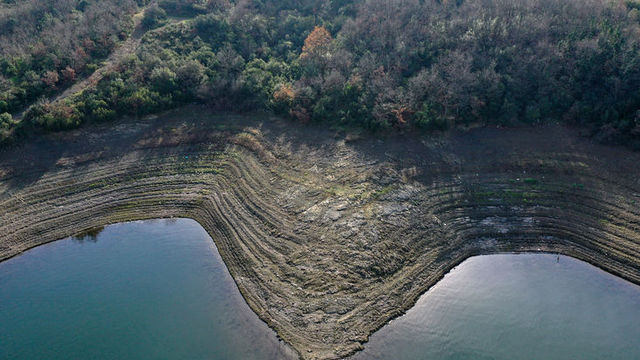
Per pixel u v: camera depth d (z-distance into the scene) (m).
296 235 48.06
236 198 55.88
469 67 64.69
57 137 63.47
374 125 63.28
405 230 48.12
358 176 56.19
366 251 44.84
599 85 62.47
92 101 66.50
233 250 47.69
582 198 51.81
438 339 37.00
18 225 51.66
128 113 69.06
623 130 57.84
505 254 46.47
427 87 65.00
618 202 50.44
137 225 52.97
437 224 49.66
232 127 68.88
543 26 68.44
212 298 41.59
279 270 44.00
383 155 59.91
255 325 38.50
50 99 68.00
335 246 45.72
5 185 56.25
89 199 56.09
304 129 67.38
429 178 56.12
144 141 65.12
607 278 43.09
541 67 64.38
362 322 38.34
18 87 67.19
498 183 54.88
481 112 64.50
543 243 47.53
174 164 62.12
